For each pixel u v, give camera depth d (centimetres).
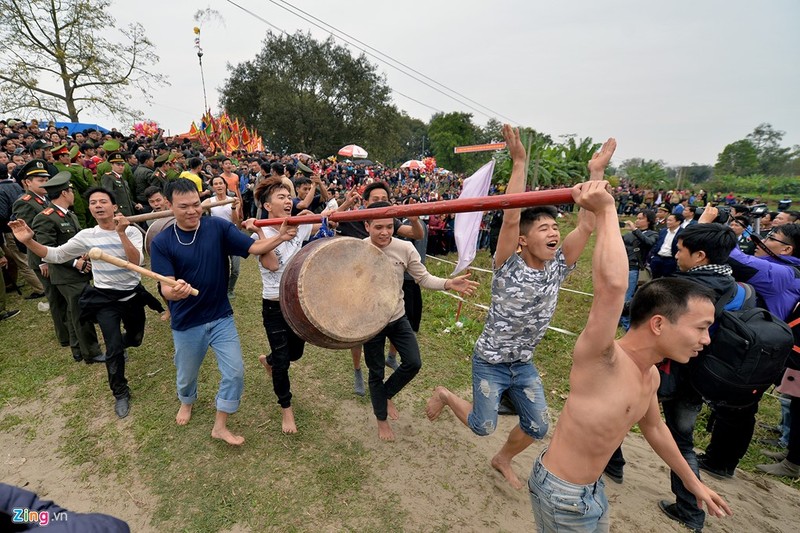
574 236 235
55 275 369
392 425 337
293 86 3816
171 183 261
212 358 418
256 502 255
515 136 191
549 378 440
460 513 257
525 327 237
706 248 245
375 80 4059
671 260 570
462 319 564
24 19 1731
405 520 249
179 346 285
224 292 291
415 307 393
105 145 726
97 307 322
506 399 296
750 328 227
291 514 249
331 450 303
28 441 304
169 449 295
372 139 4103
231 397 290
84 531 97
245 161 1616
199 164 723
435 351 474
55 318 423
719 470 306
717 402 238
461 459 304
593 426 162
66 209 410
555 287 237
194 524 239
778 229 353
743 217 446
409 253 310
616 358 158
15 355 419
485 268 912
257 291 621
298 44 3844
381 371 303
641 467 317
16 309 536
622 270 139
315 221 246
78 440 304
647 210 653
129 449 296
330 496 263
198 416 331
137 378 380
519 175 195
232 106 4066
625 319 634
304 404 355
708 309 152
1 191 536
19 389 362
